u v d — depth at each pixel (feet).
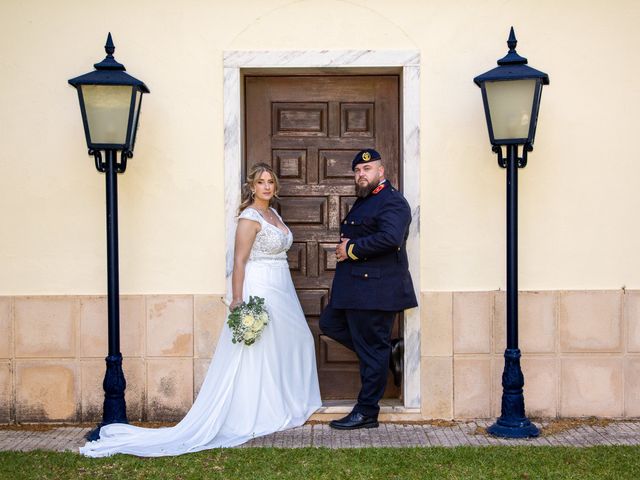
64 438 15.80
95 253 16.72
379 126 17.69
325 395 17.84
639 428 16.15
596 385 16.80
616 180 16.67
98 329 16.72
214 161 16.67
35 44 16.57
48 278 16.72
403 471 13.38
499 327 16.72
